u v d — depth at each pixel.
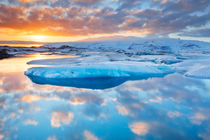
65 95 9.38
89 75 15.40
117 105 7.54
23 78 14.76
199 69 16.59
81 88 11.27
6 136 4.68
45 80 14.03
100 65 17.34
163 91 10.16
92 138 4.60
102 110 6.88
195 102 7.84
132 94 9.55
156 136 4.67
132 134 4.80
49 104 7.70
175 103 7.71
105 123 5.61
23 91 10.23
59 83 12.93
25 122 5.68
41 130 5.07
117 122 5.67
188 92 9.75
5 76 15.70
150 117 6.08
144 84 12.47
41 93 9.80
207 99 8.29
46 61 27.09
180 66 22.48
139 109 6.95
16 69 20.53
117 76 15.81
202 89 10.45
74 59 28.52
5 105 7.54
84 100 8.38
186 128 5.11
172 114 6.35
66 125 5.46
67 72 15.58
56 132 4.94
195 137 4.57
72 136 4.69
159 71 18.22
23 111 6.77
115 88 11.23
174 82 13.02
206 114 6.27
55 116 6.24
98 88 11.25
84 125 5.44
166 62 28.73
